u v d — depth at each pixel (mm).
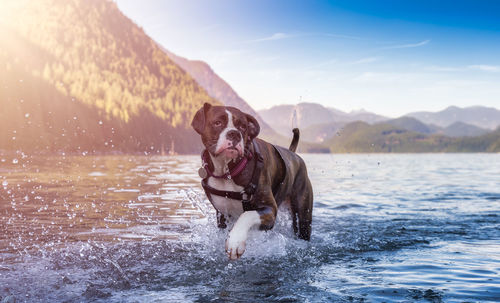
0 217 4941
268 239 3805
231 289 2584
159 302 2326
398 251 3826
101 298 2391
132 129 75312
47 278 2729
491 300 2418
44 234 4098
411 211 6664
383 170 21141
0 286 2551
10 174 11117
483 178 15273
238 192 3391
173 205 6355
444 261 3422
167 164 21547
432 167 26125
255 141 3641
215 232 3916
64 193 7379
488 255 3662
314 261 3385
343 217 6008
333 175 16125
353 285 2697
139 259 3262
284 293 2512
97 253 3398
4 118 51094
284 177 3844
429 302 2369
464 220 5738
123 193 7695
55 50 113000
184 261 3240
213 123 3324
